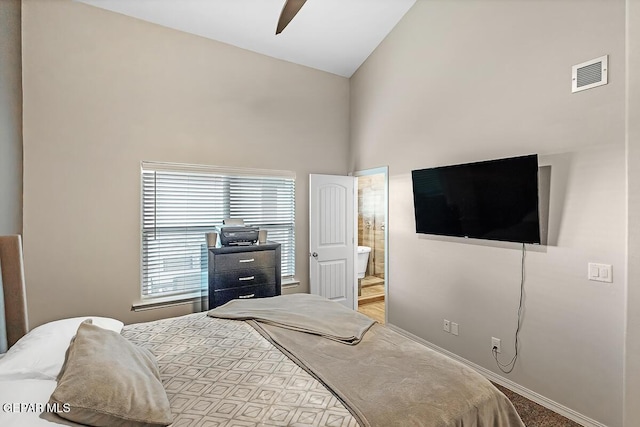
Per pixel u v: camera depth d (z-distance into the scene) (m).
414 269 3.45
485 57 2.74
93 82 2.86
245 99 3.63
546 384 2.33
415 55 3.41
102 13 2.90
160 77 3.15
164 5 2.95
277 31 2.06
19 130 2.53
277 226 3.90
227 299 3.21
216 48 3.45
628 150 1.80
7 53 2.33
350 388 1.37
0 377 1.23
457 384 1.43
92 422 1.07
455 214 2.91
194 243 3.40
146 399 1.16
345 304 4.32
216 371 1.53
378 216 5.82
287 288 3.95
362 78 4.18
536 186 2.27
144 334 1.97
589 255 2.10
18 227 2.52
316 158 4.15
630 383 1.81
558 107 2.26
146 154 3.09
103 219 2.92
